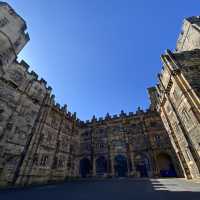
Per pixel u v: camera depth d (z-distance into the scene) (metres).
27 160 27.16
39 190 18.39
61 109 40.97
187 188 15.26
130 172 36.00
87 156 42.19
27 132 29.12
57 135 37.06
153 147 36.97
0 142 23.52
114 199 12.01
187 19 29.84
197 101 19.72
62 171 35.53
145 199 11.48
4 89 26.33
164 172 35.47
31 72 33.34
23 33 29.42
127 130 42.28
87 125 48.66
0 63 24.56
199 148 20.56
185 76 22.23
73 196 13.84
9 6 26.62
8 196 14.34
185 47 31.97
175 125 28.39
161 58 27.11
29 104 31.03
